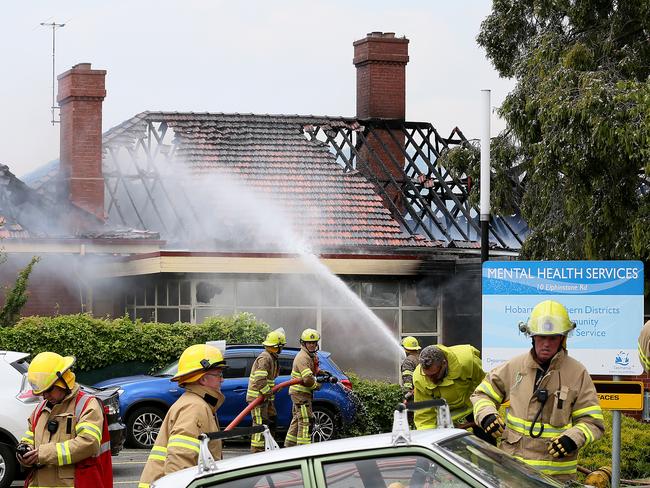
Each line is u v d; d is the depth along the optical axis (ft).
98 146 90.22
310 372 50.55
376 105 108.17
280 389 54.70
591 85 55.21
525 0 69.00
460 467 19.06
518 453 24.61
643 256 55.93
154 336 66.85
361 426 63.05
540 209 63.77
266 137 100.27
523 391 24.68
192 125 99.81
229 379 59.57
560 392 24.34
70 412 26.13
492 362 37.73
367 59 108.78
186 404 23.98
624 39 62.28
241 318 69.00
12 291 70.18
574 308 37.11
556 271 37.29
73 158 89.76
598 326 36.94
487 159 47.19
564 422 24.40
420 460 19.30
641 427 46.34
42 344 65.00
